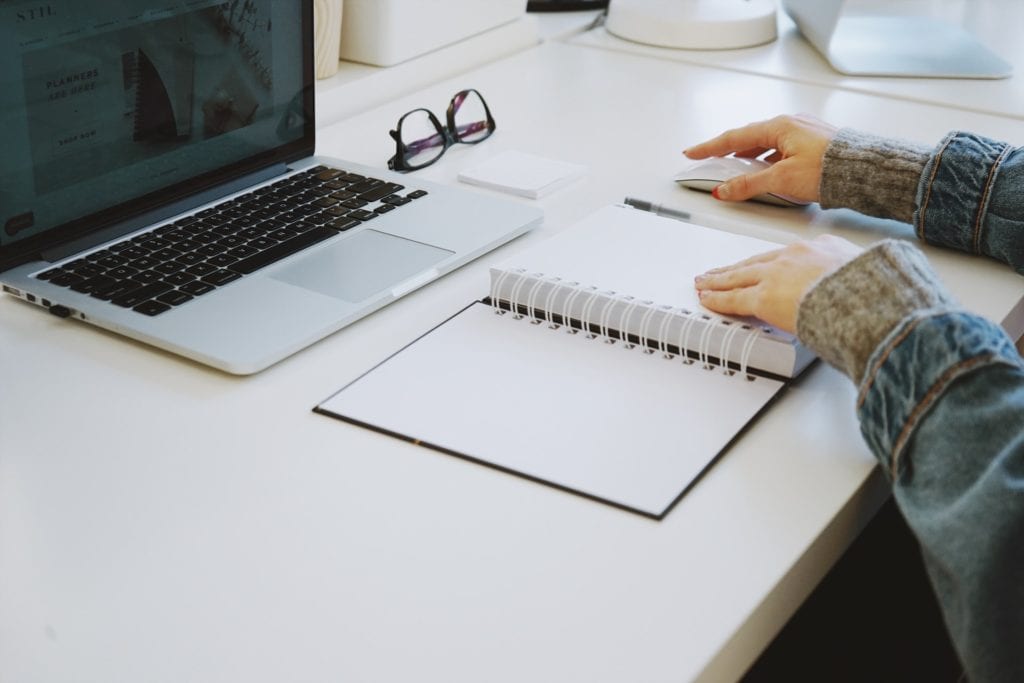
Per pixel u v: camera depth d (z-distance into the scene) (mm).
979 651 553
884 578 1159
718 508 607
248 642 515
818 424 688
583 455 646
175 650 510
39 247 821
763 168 1031
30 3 775
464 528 590
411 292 843
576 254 851
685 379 727
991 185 889
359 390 711
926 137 1193
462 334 780
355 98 1259
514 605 537
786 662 1095
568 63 1459
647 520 596
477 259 899
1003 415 573
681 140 1185
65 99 810
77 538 582
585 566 563
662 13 1525
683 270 827
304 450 654
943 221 909
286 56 980
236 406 697
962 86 1365
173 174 907
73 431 669
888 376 622
